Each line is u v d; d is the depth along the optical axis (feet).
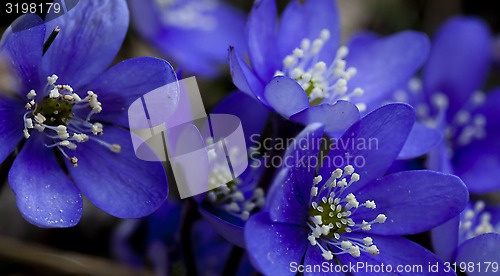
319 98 0.45
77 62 0.42
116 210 0.42
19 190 0.40
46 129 0.43
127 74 0.42
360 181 0.43
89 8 0.41
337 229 0.43
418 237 0.45
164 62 0.41
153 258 0.51
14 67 0.41
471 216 0.47
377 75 0.47
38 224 0.40
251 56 0.44
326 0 0.47
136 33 0.57
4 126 0.41
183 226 0.45
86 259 0.50
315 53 0.46
